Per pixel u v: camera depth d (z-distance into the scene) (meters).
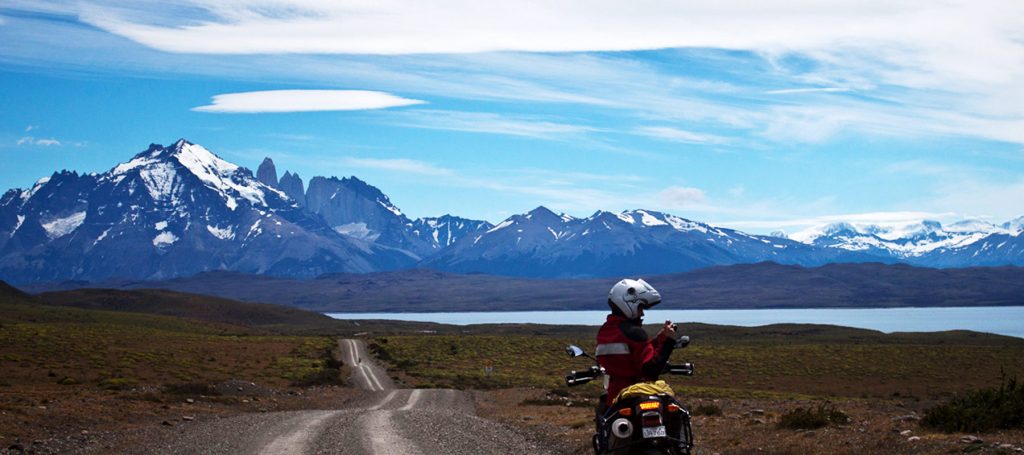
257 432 25.09
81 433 26.25
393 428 26.45
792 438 19.77
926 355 131.62
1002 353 133.12
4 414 29.27
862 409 37.97
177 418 33.41
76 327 145.38
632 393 8.78
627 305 9.20
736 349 142.62
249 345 139.00
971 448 15.08
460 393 71.75
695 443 21.19
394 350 139.25
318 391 73.50
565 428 26.52
